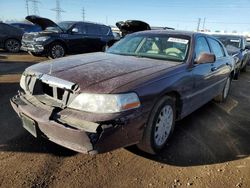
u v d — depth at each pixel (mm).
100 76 2695
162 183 2633
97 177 2666
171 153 3234
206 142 3609
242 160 3162
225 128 4168
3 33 12281
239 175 2822
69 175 2666
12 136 3373
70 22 11227
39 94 2828
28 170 2693
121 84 2551
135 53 3902
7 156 2922
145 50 3906
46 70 2910
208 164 3029
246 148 3494
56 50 10422
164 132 3217
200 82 3850
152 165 2945
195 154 3248
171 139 3619
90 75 2705
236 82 8367
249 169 2953
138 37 4234
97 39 11562
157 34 4164
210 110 5055
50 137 2621
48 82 2686
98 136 2326
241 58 9094
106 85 2512
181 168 2920
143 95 2627
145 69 3043
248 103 5785
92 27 11508
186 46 3789
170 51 3775
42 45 10047
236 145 3570
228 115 4820
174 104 3316
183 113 3574
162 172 2822
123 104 2438
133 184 2594
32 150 3072
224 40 10164
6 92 5285
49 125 2490
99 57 3604
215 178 2752
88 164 2883
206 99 4430
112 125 2369
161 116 3078
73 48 10867
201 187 2596
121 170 2814
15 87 5707
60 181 2564
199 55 3697
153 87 2762
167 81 2982
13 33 12570
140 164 2949
